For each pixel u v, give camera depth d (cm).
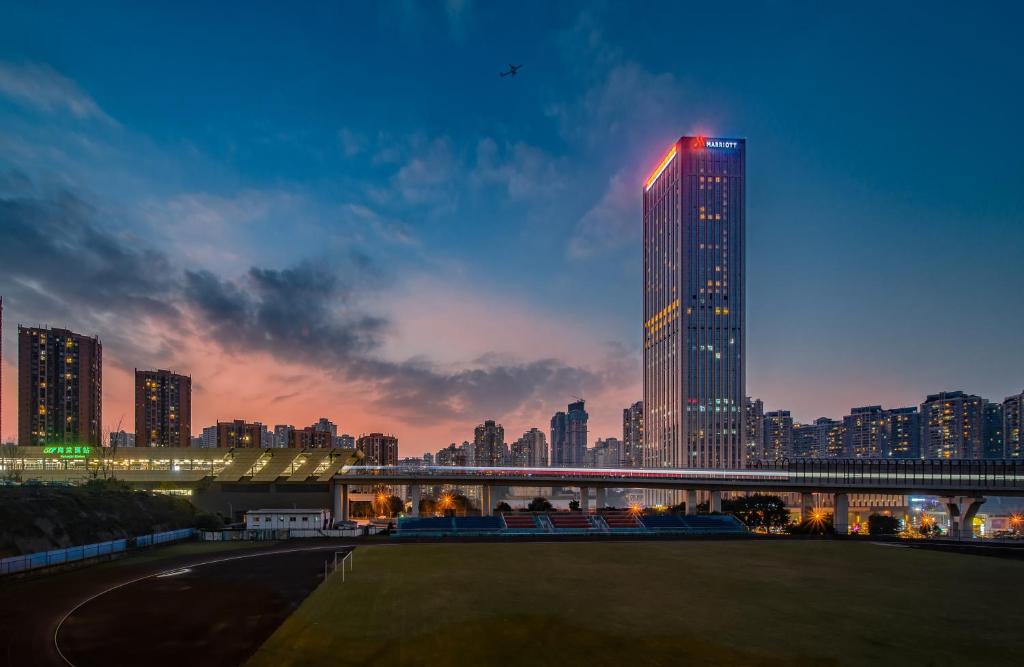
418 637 4059
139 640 4034
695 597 5325
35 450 12425
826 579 6209
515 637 4084
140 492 10506
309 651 3784
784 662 3738
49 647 3906
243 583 5772
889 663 3769
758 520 12706
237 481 12450
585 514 10988
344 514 13050
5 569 5959
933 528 13300
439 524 10200
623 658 3725
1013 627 4550
